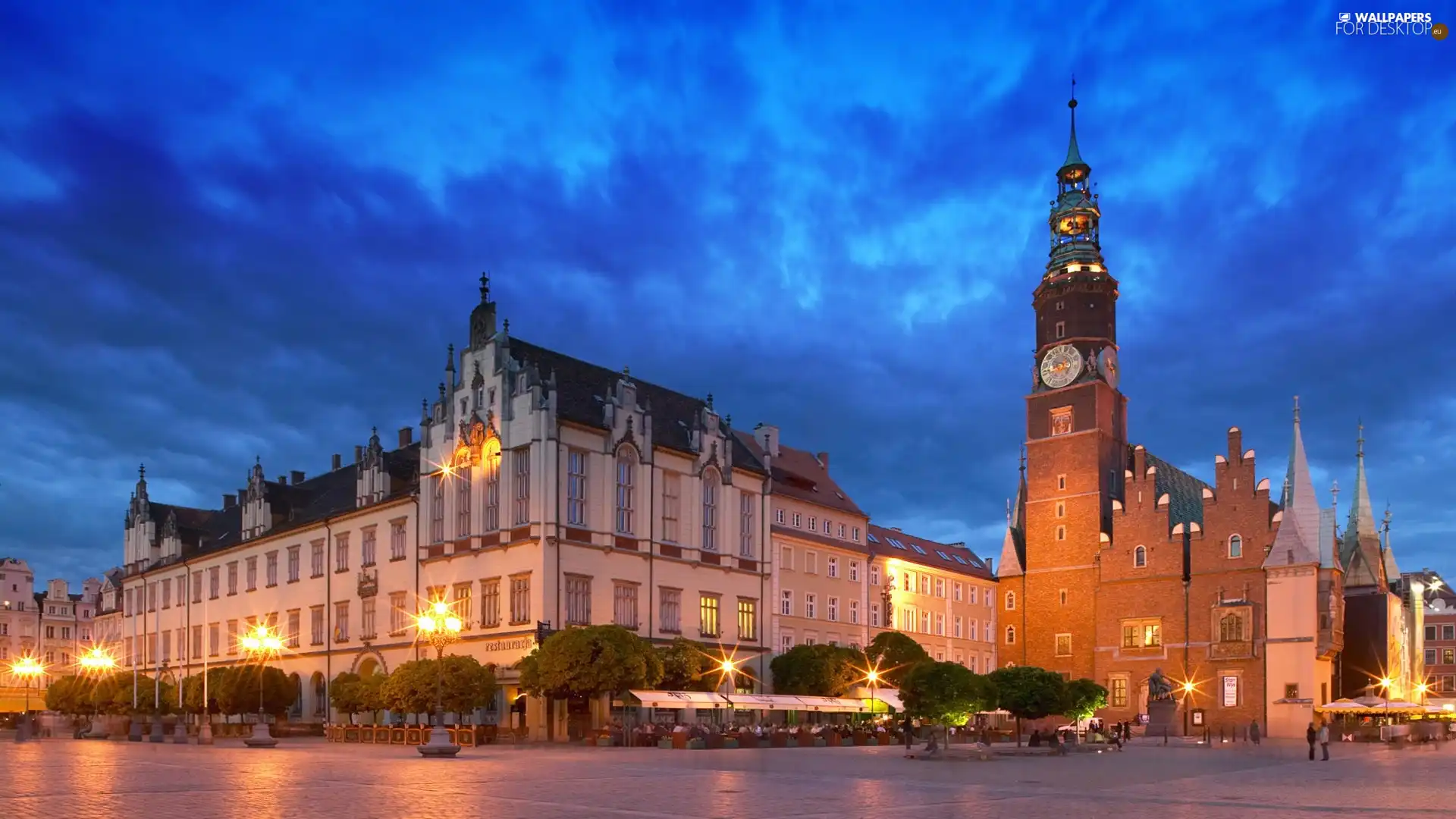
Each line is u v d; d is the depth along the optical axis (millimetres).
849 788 35281
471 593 79375
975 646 126500
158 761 47281
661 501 84250
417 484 87688
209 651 109062
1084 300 131000
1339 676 117250
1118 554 121938
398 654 85188
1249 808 30375
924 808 29312
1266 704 108812
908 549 122625
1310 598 107562
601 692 67938
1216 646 112188
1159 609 117688
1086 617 123688
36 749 59375
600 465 79750
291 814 26094
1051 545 127750
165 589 118812
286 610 98688
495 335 80938
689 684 76562
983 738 72250
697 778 38562
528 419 77125
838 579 105750
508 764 46281
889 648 92375
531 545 75062
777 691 88938
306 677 94625
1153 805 30938
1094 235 134250
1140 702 117562
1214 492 116250
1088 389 127750
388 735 69188
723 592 88188
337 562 93625
